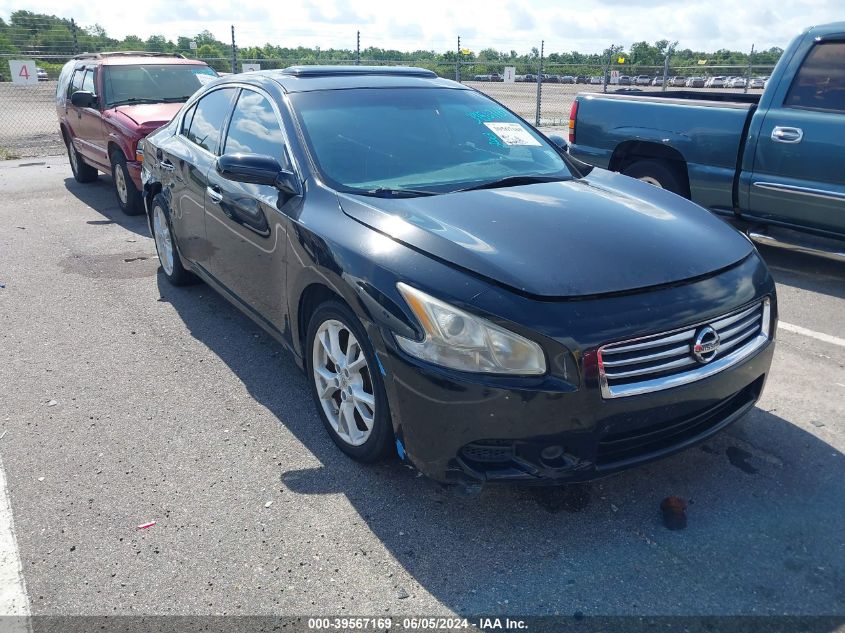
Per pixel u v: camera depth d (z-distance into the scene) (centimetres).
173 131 544
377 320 282
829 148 544
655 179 679
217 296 562
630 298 269
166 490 314
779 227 603
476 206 326
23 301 552
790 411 374
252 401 393
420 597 253
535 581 259
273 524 291
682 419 282
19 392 405
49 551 277
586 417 257
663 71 1867
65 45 1852
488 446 265
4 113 2209
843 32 542
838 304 538
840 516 292
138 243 718
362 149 376
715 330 279
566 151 441
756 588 254
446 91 446
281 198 363
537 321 255
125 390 407
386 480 318
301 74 430
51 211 866
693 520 290
